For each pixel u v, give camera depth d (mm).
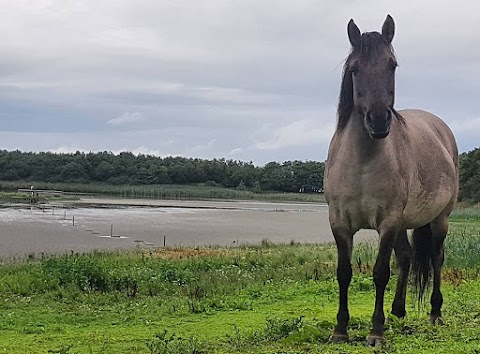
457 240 16438
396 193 6004
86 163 108938
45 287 11250
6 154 109812
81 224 34781
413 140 6730
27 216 40000
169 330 7613
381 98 5691
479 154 60406
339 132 6250
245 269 14203
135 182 109438
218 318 8453
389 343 6105
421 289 7551
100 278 11461
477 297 9359
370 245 18172
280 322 7191
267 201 94750
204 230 33250
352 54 6074
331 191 6188
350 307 9055
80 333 7562
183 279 12203
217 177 115062
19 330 7777
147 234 29844
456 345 6012
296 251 18656
